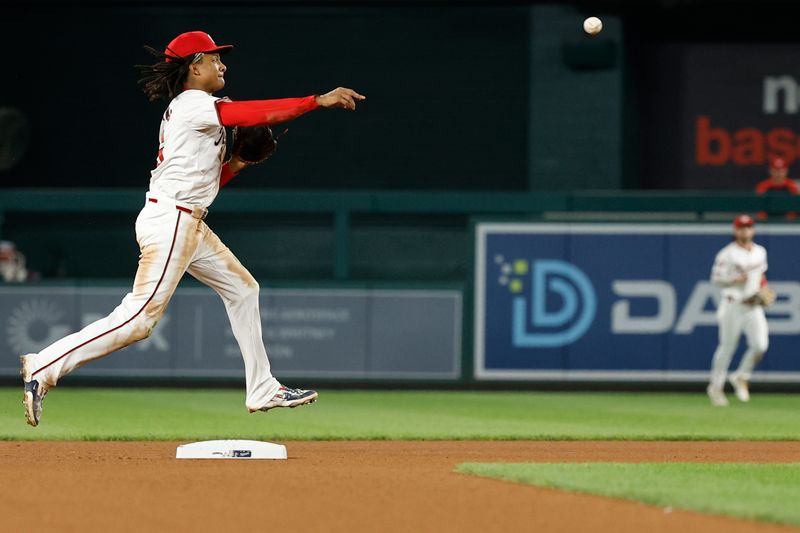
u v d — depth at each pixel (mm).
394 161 74812
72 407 49312
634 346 59094
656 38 75938
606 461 31703
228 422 43438
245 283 28984
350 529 19312
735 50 75938
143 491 23156
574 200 60719
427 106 74562
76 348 27578
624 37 73062
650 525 19859
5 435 37469
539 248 59188
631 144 75188
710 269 58938
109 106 75250
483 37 74062
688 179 76250
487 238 59219
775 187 63000
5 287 59375
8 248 63906
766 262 58219
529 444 37000
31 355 27594
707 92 75938
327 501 22156
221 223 69688
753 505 21609
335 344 59500
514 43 73812
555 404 53438
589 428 42531
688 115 76062
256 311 29266
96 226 71562
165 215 27719
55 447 34344
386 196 61375
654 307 59000
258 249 69562
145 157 75188
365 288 59562
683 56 75938
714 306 58938
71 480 24719
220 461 29250
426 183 74625
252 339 29266
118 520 20000
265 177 74938
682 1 72188
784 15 74562
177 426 41625
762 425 44594
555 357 59188
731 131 76062
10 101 75500
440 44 74312
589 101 73000
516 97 73938
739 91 75875
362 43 74688
